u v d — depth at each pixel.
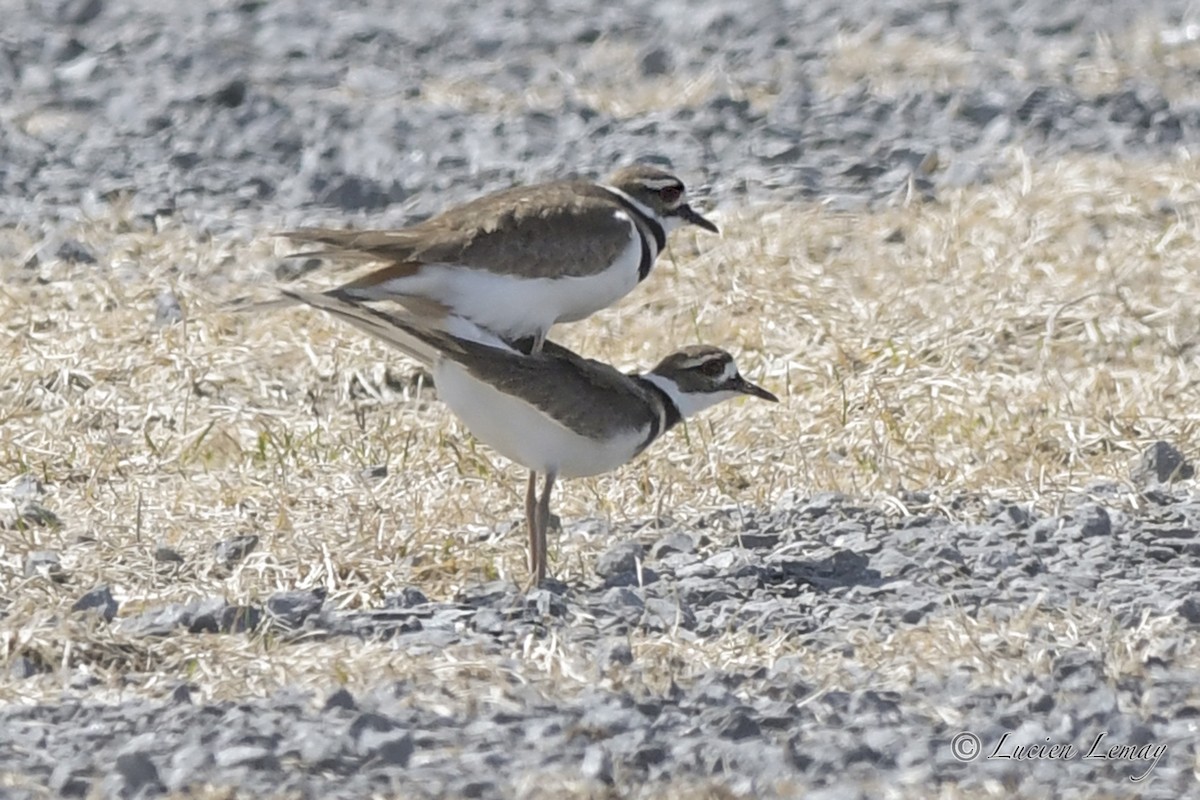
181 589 10.91
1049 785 8.52
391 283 11.68
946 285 16.28
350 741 8.80
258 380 14.73
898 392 14.23
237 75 22.14
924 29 24.83
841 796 8.30
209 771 8.55
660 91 22.62
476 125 21.19
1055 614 10.45
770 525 12.03
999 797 8.38
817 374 14.73
